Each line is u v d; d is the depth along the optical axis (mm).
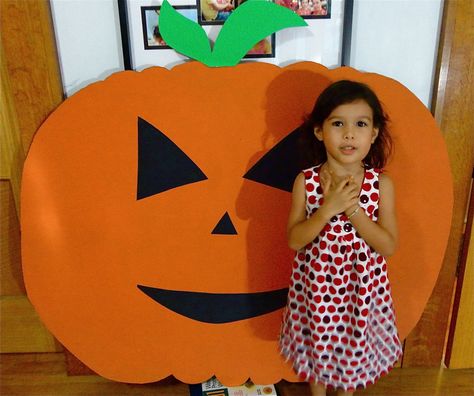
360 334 1094
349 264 1076
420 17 1177
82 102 1162
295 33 1189
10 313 1445
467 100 1189
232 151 1204
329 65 1215
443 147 1200
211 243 1261
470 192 1277
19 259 1389
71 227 1238
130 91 1162
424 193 1229
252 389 1372
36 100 1179
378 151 1147
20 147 1252
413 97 1173
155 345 1331
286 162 1211
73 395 1379
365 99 988
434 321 1398
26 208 1215
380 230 1043
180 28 1127
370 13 1176
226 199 1232
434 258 1272
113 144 1191
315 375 1166
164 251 1266
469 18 1124
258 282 1292
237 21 1125
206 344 1335
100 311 1298
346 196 999
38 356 1502
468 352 1429
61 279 1270
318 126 1043
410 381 1408
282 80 1159
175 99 1170
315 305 1096
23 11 1104
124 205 1230
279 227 1252
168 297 1296
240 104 1175
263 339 1336
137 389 1398
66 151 1189
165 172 1214
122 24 1131
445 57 1161
